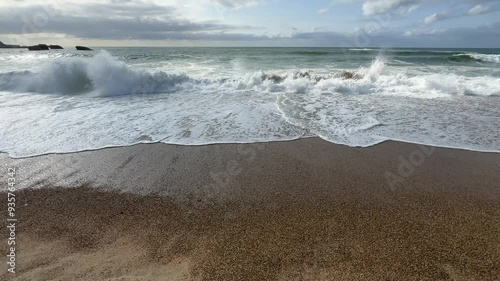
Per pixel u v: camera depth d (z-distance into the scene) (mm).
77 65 9234
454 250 2596
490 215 3127
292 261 2455
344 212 3182
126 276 2285
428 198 3461
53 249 2604
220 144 5082
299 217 3092
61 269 2361
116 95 8781
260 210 3227
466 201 3398
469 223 2990
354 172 4109
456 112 6840
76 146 4898
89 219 3061
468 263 2447
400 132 5594
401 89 9320
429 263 2441
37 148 4773
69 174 4023
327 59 20391
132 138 5281
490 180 3865
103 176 3984
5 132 5391
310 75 11234
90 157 4527
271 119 6359
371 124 6027
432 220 3039
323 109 7117
